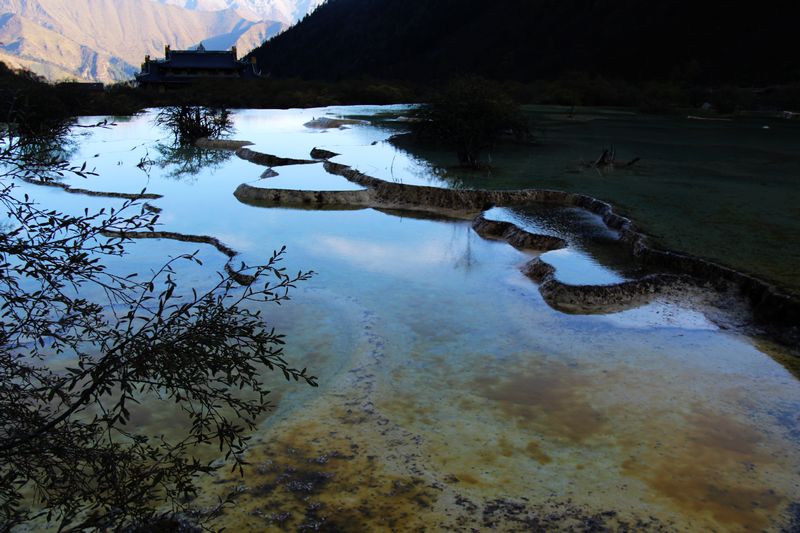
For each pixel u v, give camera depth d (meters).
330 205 10.30
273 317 5.59
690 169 12.32
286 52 110.81
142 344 1.91
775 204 9.08
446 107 12.92
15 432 1.94
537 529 2.98
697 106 33.88
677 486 3.30
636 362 4.73
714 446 3.66
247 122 26.03
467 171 12.22
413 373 4.57
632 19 59.84
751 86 40.50
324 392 4.29
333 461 3.50
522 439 3.74
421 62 77.31
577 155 14.38
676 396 4.23
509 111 14.34
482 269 7.01
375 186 10.95
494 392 4.30
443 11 88.50
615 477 3.38
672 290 6.00
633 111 30.62
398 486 3.29
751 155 14.41
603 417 3.98
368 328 5.36
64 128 2.29
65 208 9.70
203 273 6.86
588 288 5.93
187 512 2.97
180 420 3.94
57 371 4.38
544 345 5.04
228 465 3.45
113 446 2.12
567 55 59.47
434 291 6.28
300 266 7.03
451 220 9.44
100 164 14.31
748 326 5.35
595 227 8.30
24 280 6.14
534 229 8.17
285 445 3.66
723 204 9.08
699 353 4.88
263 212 9.76
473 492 3.24
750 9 51.75
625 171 12.11
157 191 11.28
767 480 3.35
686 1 57.47
